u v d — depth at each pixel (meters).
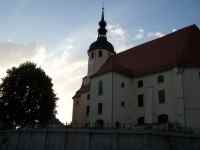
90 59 57.88
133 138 29.44
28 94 50.75
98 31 60.41
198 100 38.66
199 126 37.44
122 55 55.31
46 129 37.03
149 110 42.91
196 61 40.94
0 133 44.88
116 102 44.50
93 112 46.88
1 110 49.53
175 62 41.66
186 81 39.59
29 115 49.72
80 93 58.91
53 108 53.19
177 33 47.81
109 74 46.28
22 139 40.12
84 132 32.59
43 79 53.34
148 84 44.72
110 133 30.69
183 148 29.30
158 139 28.64
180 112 38.12
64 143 34.03
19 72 52.00
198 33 46.22
